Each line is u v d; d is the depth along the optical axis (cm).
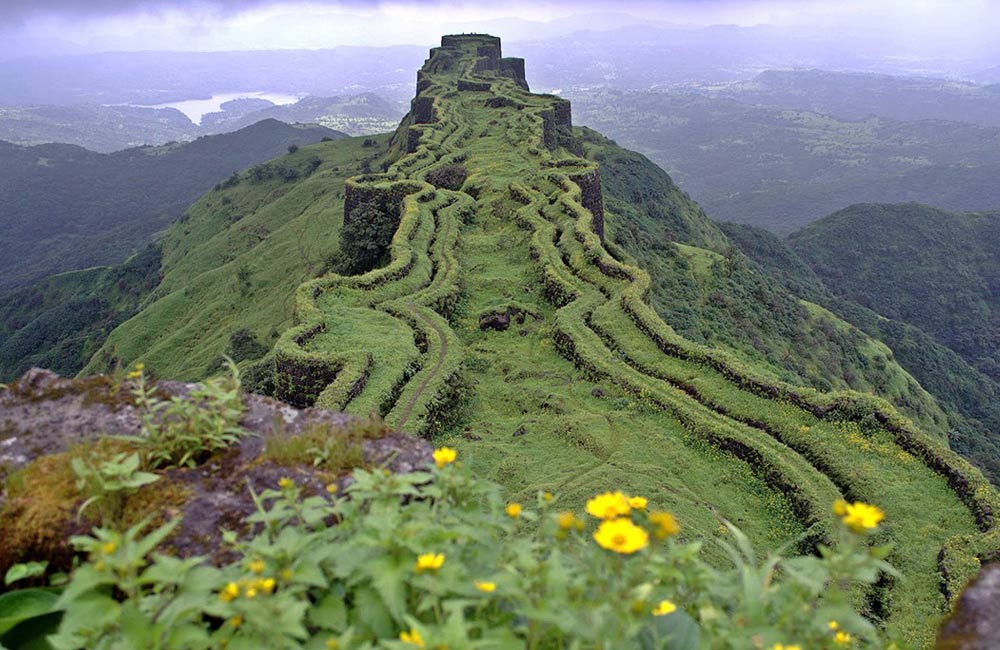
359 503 445
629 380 2256
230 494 515
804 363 6253
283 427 626
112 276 13288
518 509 402
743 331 5931
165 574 336
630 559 384
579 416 2109
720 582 362
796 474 1752
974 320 14300
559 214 3797
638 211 9244
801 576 333
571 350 2527
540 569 333
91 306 12750
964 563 1375
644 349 2423
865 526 330
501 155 5259
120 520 466
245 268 8644
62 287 14162
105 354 8656
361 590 372
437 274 3147
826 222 17138
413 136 6091
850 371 6856
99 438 565
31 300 14000
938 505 1611
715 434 1944
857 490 1681
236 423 604
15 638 401
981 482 1625
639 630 354
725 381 2169
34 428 590
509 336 2781
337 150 14650
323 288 2764
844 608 329
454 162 5066
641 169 11212
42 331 12388
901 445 1819
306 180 12544
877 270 15750
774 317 6888
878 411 1897
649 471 1822
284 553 363
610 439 1983
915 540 1508
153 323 8688
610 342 2517
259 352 5759
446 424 2108
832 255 16112
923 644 1218
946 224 16300
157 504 486
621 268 2978
